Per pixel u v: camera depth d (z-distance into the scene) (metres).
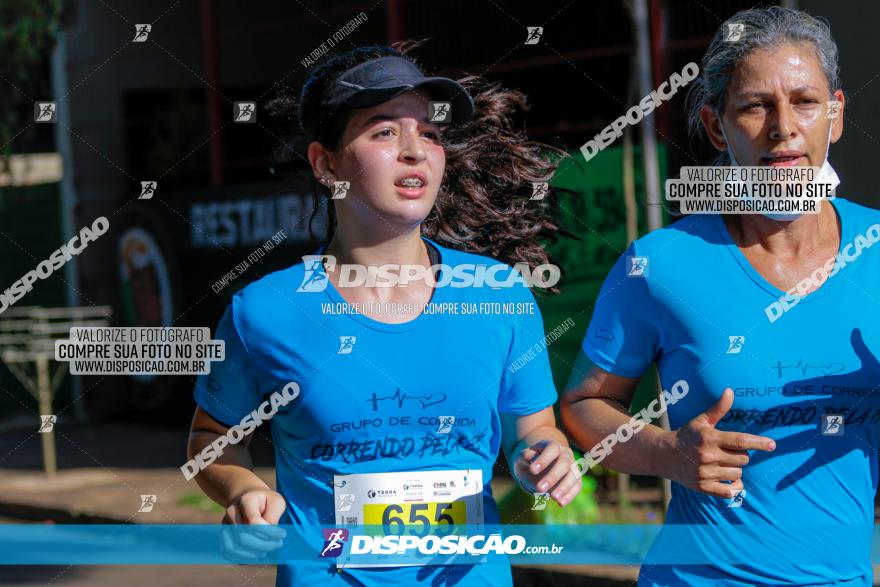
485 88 6.99
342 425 5.49
